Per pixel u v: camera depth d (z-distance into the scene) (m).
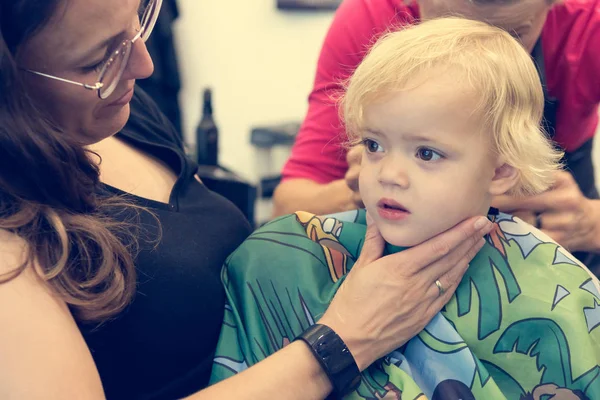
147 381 0.93
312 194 1.38
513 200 1.10
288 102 3.11
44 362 0.67
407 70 0.83
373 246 0.95
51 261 0.76
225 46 2.91
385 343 0.87
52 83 0.78
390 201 0.85
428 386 0.91
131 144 1.09
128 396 0.91
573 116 1.35
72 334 0.72
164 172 1.10
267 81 3.03
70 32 0.74
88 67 0.79
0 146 0.72
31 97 0.76
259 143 2.99
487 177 0.86
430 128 0.81
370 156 0.88
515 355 0.91
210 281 1.00
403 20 1.28
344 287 0.90
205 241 1.03
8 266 0.71
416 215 0.85
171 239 0.97
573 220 1.12
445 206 0.84
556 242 1.04
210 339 1.00
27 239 0.74
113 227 0.90
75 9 0.73
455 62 0.83
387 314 0.85
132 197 0.97
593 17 1.26
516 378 0.91
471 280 0.94
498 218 0.99
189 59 2.88
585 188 1.56
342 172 1.46
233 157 3.10
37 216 0.76
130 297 0.86
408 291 0.87
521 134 0.85
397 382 0.89
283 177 1.50
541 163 0.88
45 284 0.74
